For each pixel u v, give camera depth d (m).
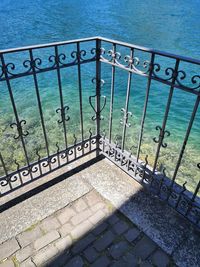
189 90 1.61
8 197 2.41
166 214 2.28
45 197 2.43
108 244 2.04
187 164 5.06
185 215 2.21
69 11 22.97
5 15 20.84
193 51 12.44
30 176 2.53
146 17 20.27
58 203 2.38
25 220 2.22
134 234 2.12
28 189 2.50
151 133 6.24
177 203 2.25
